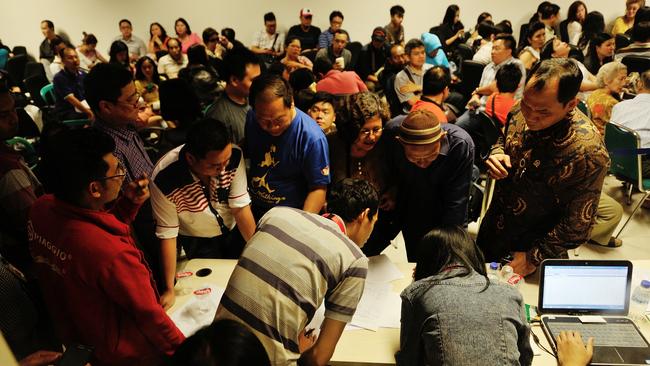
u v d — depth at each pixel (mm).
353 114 1766
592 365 1354
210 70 4059
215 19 7344
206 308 1598
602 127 3539
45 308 1448
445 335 1090
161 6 7250
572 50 5465
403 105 4227
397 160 1928
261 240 1204
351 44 6473
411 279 1749
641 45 4156
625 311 1519
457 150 1780
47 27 6836
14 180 1498
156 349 1236
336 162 2021
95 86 1730
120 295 1112
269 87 1644
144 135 3537
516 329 1123
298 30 6953
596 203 1571
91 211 1126
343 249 1186
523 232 1822
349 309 1193
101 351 1222
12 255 1586
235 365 696
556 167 1582
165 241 1657
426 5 7113
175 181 1561
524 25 6773
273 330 1112
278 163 1895
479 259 1274
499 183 1861
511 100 3182
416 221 2111
